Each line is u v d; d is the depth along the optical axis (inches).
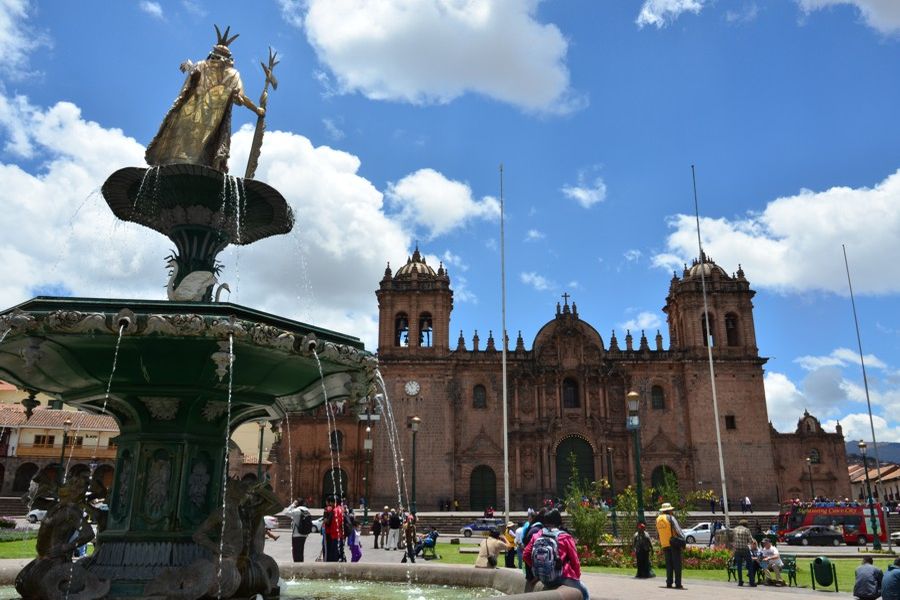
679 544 739.4
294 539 871.1
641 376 2628.0
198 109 425.4
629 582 806.5
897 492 3917.3
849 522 1813.5
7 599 368.8
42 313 318.0
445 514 2137.1
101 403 397.1
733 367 2598.4
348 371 394.6
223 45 450.0
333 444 2691.9
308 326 370.0
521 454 2541.8
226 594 348.8
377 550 1320.1
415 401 2564.0
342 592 473.4
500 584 477.4
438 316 2652.6
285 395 419.8
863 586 591.5
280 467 2682.1
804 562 1236.5
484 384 2613.2
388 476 2491.4
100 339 331.9
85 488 368.8
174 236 425.4
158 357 350.6
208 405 383.6
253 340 336.2
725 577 922.1
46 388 399.2
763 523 2081.7
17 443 2588.6
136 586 350.0
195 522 374.6
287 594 455.5
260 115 456.8
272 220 459.8
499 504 2477.9
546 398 2596.0
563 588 299.9
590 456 2559.1
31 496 359.6
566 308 2711.6
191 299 401.4
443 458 2507.4
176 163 408.5
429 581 524.4
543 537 323.0
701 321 2655.0
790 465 2812.5
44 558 348.2
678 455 2527.1
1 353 349.7
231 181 415.5
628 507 1238.9
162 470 375.9
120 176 406.0
